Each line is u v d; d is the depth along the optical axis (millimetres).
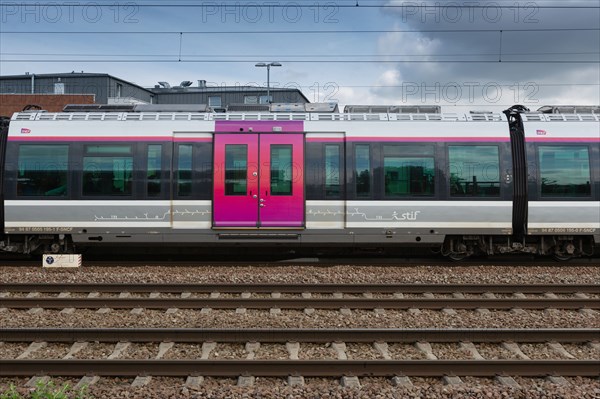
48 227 11125
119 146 11195
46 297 8680
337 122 11336
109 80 43094
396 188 11227
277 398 4898
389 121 11359
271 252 13391
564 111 11953
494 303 8312
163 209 11133
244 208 11164
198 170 11211
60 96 37688
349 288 9141
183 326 7211
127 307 8211
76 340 6449
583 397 4961
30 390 5066
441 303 8305
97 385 5258
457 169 11281
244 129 11250
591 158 11344
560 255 12031
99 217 11133
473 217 11242
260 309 8211
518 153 11500
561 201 11266
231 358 6047
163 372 5473
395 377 5418
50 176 11156
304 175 11188
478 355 6148
